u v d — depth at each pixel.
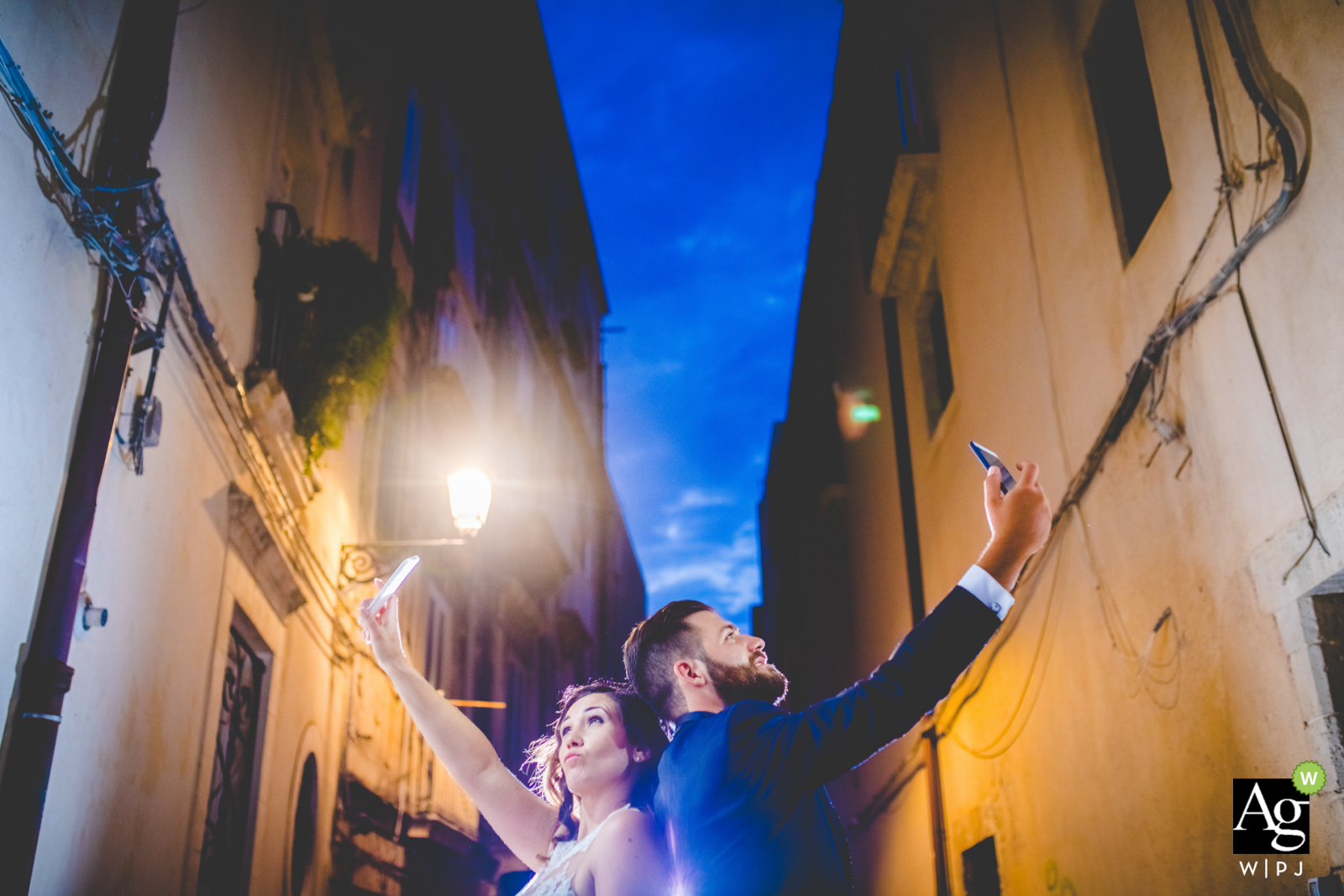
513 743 18.94
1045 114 7.46
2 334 4.16
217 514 6.89
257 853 7.92
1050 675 7.48
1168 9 5.50
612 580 34.97
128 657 5.48
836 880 1.73
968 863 10.13
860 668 16.20
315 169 10.02
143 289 5.30
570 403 27.86
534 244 25.66
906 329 12.59
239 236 7.58
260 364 7.88
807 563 21.73
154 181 5.23
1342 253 3.96
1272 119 4.39
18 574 4.32
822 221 18.36
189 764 6.47
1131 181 6.23
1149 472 5.78
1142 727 5.96
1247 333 4.73
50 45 4.61
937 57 10.93
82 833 4.97
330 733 10.02
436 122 15.62
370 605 2.80
